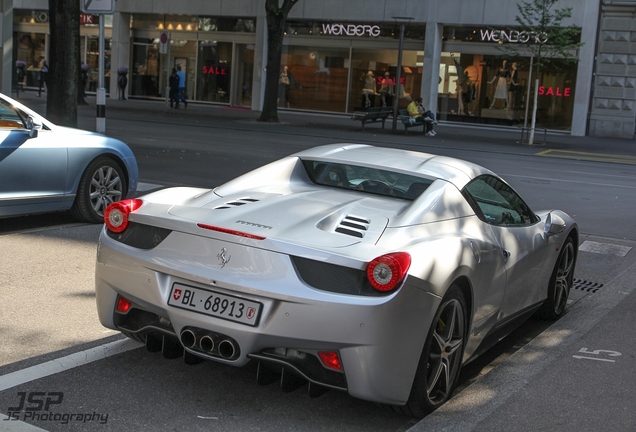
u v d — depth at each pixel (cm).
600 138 2922
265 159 1591
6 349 444
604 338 556
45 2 3859
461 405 410
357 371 345
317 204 425
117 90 3750
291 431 363
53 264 645
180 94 3300
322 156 504
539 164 1883
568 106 3030
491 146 2344
